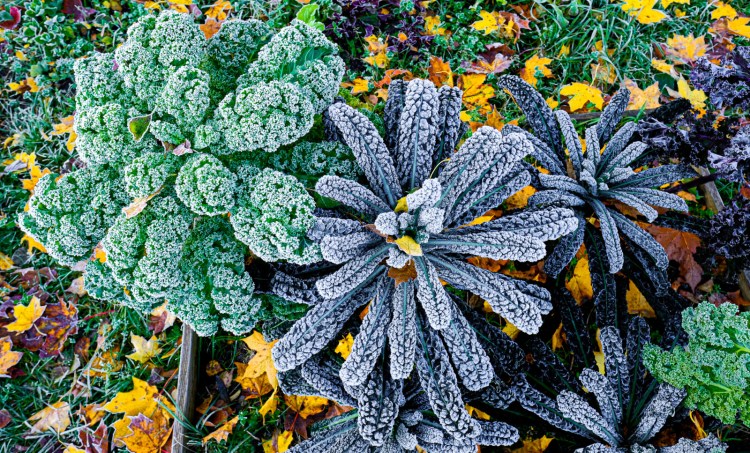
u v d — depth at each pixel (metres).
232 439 1.50
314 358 1.31
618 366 1.30
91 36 1.96
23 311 1.62
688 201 1.68
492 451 1.41
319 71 1.20
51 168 1.83
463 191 1.18
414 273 1.16
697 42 1.88
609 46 1.94
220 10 1.95
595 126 1.45
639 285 1.46
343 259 1.12
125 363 1.63
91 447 1.55
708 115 1.39
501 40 1.95
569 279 1.63
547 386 1.37
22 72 1.90
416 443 1.24
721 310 1.19
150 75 1.15
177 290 1.17
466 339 1.20
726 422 1.19
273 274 1.27
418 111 1.15
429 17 1.94
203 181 1.11
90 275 1.21
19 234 1.76
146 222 1.14
